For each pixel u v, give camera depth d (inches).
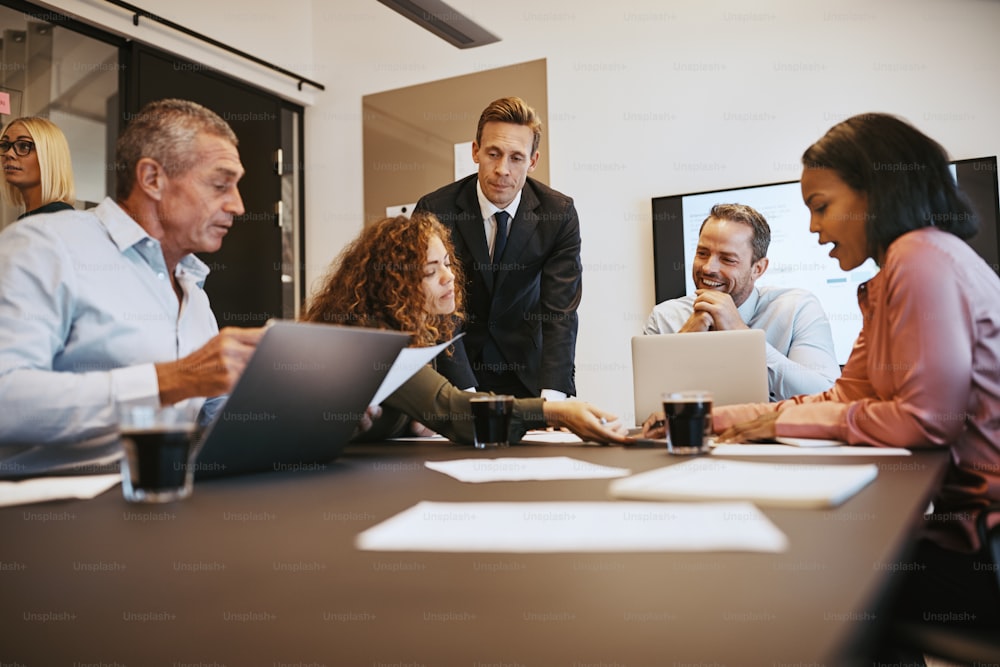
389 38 184.5
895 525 24.6
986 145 133.5
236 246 175.5
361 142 187.5
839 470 36.4
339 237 189.0
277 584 19.0
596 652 13.7
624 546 21.9
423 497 32.9
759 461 43.7
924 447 48.8
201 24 166.4
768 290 118.2
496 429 57.3
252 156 179.3
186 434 33.8
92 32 148.8
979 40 134.8
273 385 39.4
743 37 151.2
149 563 21.6
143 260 64.6
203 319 71.2
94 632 15.6
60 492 35.6
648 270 156.9
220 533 25.9
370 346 44.6
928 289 48.3
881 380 53.1
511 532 24.0
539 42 167.8
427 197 119.5
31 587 19.2
